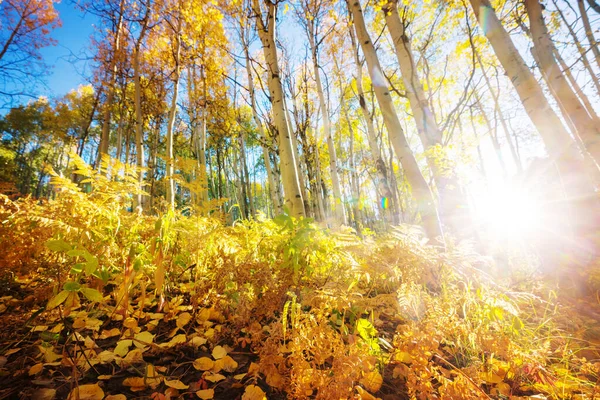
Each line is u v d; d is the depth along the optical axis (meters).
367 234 3.19
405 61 3.60
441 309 1.24
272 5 3.23
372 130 6.70
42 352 1.05
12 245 1.33
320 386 0.90
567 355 1.20
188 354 1.21
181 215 1.94
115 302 1.55
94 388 0.92
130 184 1.82
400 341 1.16
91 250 1.34
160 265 1.31
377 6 3.58
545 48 3.32
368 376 1.02
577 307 1.72
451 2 5.57
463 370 1.04
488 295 1.22
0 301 1.35
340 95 11.22
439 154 3.28
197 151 9.77
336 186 6.89
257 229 2.32
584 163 2.61
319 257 1.62
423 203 2.44
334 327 1.36
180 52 7.95
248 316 1.26
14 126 14.74
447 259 1.32
